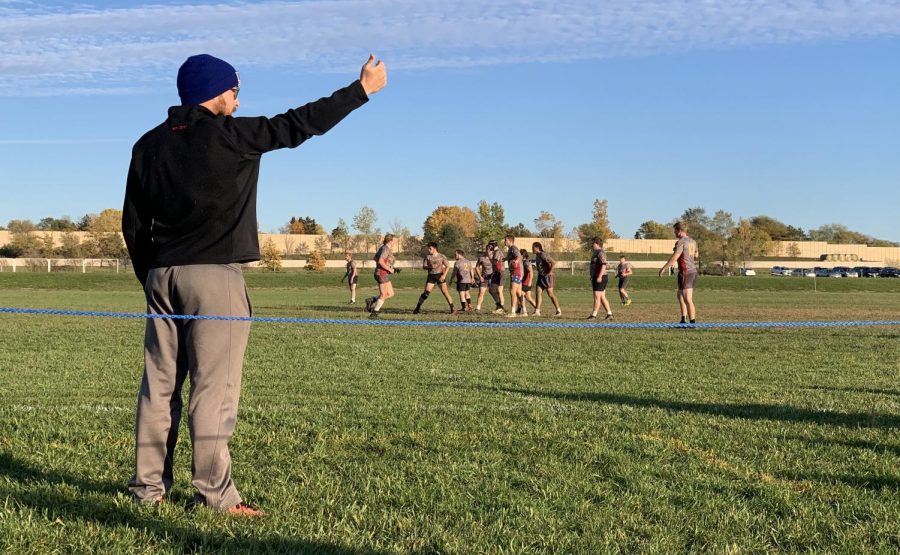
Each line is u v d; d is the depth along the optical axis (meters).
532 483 5.37
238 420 7.35
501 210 96.69
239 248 4.61
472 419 7.46
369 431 6.93
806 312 26.50
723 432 7.00
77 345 14.27
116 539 4.15
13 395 8.85
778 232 156.75
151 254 4.64
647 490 5.23
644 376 10.70
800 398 8.88
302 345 14.46
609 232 108.88
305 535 4.29
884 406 8.42
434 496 5.05
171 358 4.69
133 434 6.67
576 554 4.11
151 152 4.51
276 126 4.42
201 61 4.67
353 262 31.25
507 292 43.03
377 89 4.51
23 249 85.12
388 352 13.45
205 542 4.13
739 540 4.34
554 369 11.41
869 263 111.25
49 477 5.36
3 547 4.00
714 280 59.19
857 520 4.70
